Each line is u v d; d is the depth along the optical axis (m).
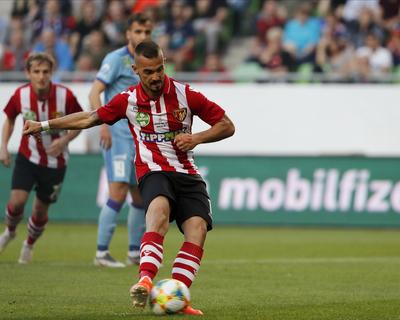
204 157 58.81
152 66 21.08
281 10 72.94
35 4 74.81
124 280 29.56
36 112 34.34
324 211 57.28
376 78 63.94
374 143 62.53
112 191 34.34
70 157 58.97
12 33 74.12
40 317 21.14
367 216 56.84
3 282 28.58
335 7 71.38
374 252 41.97
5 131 34.59
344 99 62.75
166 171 21.97
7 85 63.94
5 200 58.44
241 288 27.95
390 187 56.81
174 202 21.83
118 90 34.84
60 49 71.56
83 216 58.41
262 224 57.66
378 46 69.38
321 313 22.06
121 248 43.62
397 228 56.47
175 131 22.09
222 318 20.70
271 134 63.41
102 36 71.00
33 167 34.81
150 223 21.11
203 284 29.00
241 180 58.28
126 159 34.06
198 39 72.38
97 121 22.20
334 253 41.38
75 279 29.64
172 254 40.28
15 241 46.31
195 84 64.12
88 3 73.31
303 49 70.06
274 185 57.91
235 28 74.12
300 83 65.62
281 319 20.88
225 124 21.81
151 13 73.00
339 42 69.69
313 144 63.03
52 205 58.75
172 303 20.69
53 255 39.16
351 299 25.22
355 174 57.28
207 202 22.14
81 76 65.19
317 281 30.03
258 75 63.81
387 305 23.77
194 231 21.61
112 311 22.25
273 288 27.98
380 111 62.47
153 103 21.89
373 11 70.56
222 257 39.09
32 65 33.62
